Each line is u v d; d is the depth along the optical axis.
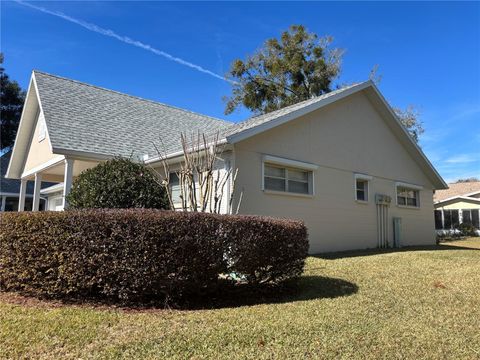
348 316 4.98
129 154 11.57
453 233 28.23
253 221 5.94
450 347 4.03
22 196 16.27
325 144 12.48
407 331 4.47
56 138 10.77
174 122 16.12
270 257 6.04
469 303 5.79
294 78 28.39
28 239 5.60
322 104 12.02
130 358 3.63
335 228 12.37
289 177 11.27
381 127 15.34
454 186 37.59
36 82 13.60
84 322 4.56
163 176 11.34
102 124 12.98
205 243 5.44
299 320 4.77
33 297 5.79
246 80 29.12
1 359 3.58
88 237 5.27
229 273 5.80
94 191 7.28
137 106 16.09
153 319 4.76
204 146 9.16
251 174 9.99
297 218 11.09
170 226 5.28
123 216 5.27
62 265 5.34
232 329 4.40
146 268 5.17
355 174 13.54
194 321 4.70
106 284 5.27
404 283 7.05
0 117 30.80
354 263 9.19
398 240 15.20
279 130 10.96
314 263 9.19
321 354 3.78
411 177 16.94
